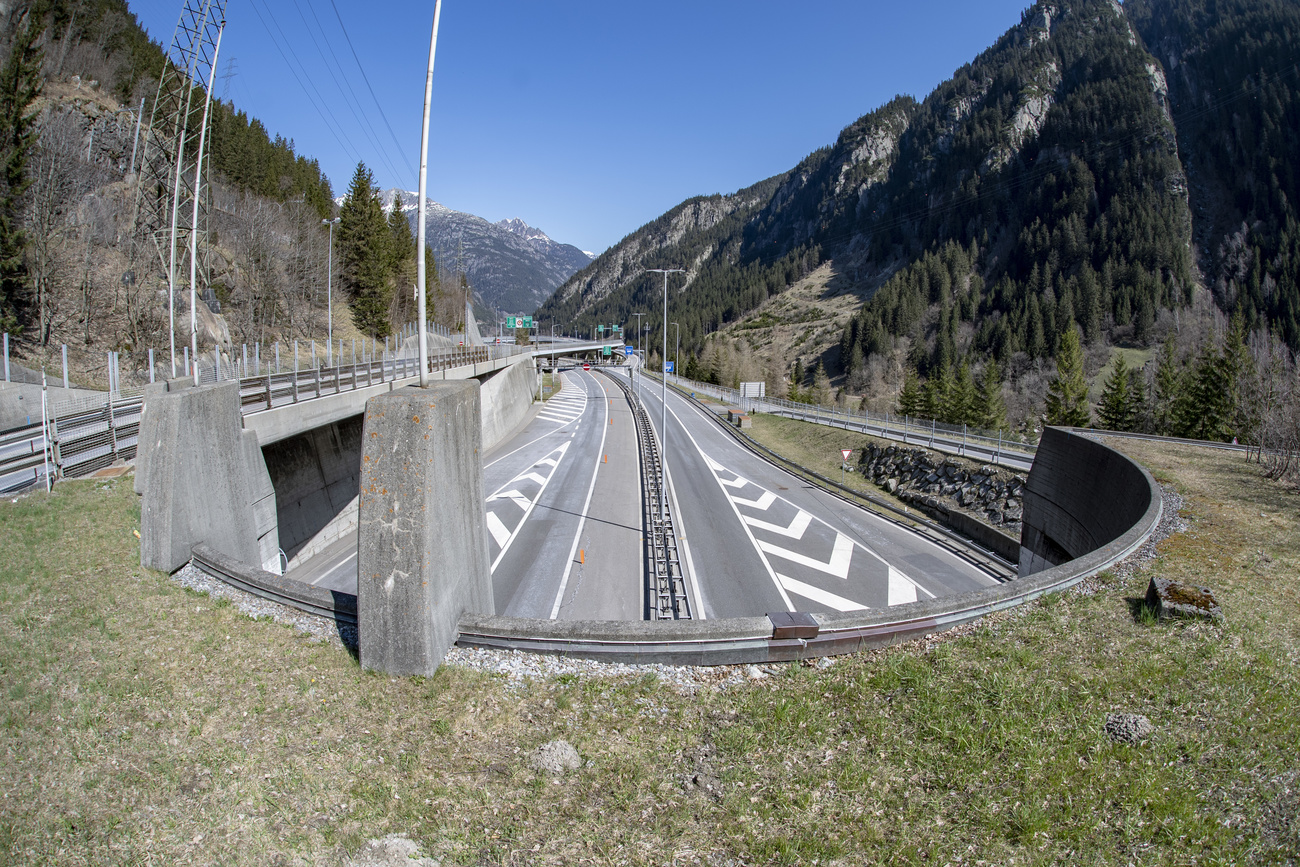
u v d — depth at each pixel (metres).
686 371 119.75
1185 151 157.25
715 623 7.49
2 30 43.38
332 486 23.89
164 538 10.13
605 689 6.84
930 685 6.50
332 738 6.01
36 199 31.70
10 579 9.35
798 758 5.59
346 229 61.88
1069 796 4.91
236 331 42.94
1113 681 6.47
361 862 4.57
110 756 5.76
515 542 23.08
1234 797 4.86
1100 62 182.88
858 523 26.55
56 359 30.06
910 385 74.06
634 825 4.89
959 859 4.40
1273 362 42.22
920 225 196.75
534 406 61.94
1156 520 12.40
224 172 61.31
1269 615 8.09
